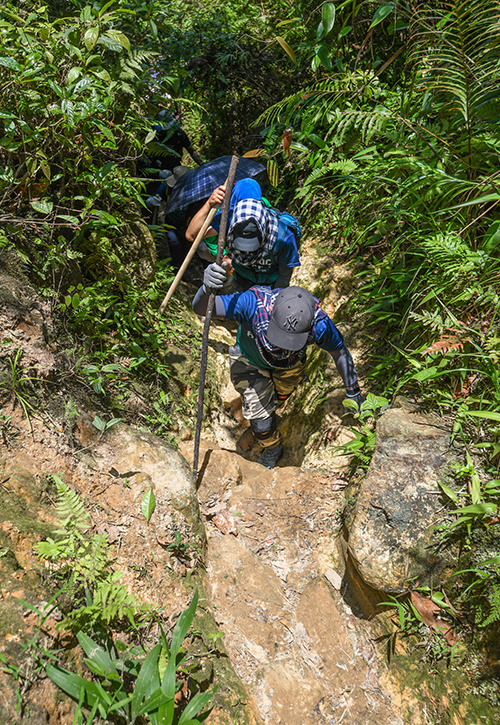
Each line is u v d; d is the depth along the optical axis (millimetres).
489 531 1973
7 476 1838
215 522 2510
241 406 3680
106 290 2971
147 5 3184
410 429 2264
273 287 3105
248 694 1857
